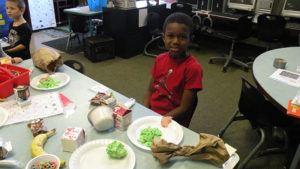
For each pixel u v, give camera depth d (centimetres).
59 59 157
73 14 380
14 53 234
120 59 380
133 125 101
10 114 108
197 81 126
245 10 380
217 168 81
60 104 117
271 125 150
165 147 81
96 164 82
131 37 374
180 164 82
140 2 412
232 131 211
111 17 367
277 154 180
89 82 143
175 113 127
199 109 246
